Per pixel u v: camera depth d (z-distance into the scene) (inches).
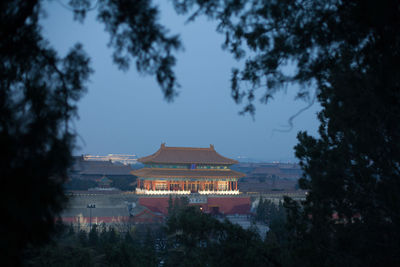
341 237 466.9
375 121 336.2
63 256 880.3
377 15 233.0
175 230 657.6
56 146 209.9
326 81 324.2
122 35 245.6
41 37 255.0
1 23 212.2
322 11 267.7
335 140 494.0
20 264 187.8
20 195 183.0
